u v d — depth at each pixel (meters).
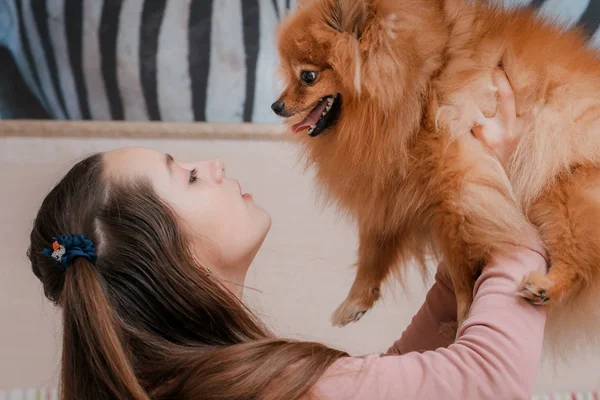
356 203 1.33
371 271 1.36
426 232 1.29
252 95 2.40
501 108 1.21
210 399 0.85
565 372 2.07
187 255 0.98
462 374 0.85
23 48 2.32
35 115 2.35
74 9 2.32
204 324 0.97
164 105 2.39
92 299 0.91
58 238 0.97
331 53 1.28
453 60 1.22
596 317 1.20
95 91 2.36
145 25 2.35
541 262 1.11
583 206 1.14
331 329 2.04
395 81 1.19
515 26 1.27
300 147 1.52
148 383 0.92
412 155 1.21
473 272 1.16
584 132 1.18
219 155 2.40
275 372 0.86
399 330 2.07
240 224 1.07
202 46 2.38
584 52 1.29
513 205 1.14
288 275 2.15
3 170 2.30
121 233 0.97
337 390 0.85
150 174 1.03
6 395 1.92
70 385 0.92
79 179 1.04
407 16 1.20
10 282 2.14
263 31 2.38
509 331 0.91
